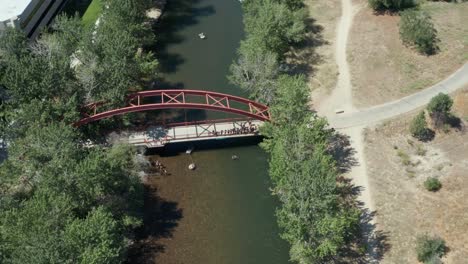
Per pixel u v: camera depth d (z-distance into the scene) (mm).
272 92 114688
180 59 136875
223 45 140875
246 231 101062
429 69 128000
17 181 91375
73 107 104562
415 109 118562
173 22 148125
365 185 104188
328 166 93500
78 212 89000
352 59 133000
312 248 87125
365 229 96688
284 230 98438
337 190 102438
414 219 97500
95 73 110938
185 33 144750
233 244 99125
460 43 133125
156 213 103625
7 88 115125
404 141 112312
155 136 113500
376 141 112688
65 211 82500
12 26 126625
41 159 91750
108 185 91375
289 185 89625
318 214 87062
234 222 102500
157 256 96938
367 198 101812
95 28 125375
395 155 109438
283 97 106625
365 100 122125
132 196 97500
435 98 112062
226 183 109188
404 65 129625
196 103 114562
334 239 85875
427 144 111500
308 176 89188
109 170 90250
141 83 126688
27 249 75938
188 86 129375
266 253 97688
